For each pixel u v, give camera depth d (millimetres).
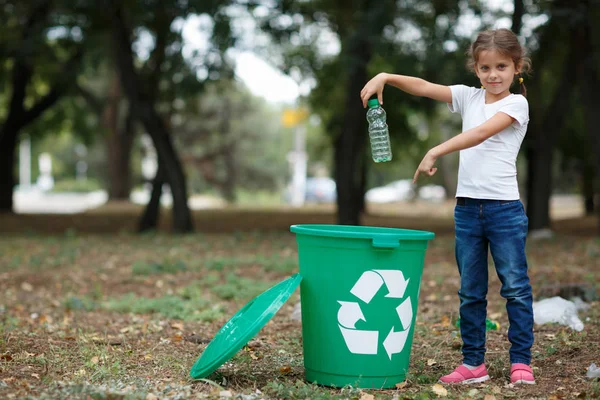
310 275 4000
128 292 8094
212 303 7227
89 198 48625
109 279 8844
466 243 4012
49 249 11766
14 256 10719
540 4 13258
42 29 15406
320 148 29328
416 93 4133
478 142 3758
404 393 3854
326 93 22516
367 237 3779
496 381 4121
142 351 4973
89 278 8898
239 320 4086
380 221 20875
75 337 5375
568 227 18234
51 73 21031
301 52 20688
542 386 3932
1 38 18109
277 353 4883
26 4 16531
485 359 4703
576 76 14633
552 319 5734
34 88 24391
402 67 13484
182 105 22688
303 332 4129
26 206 35219
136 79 15258
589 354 4605
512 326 4016
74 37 15227
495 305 6711
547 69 18969
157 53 15430
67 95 23234
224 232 16797
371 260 3836
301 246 4043
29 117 22391
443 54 13031
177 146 44562
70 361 4547
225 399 3658
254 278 8852
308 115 32125
